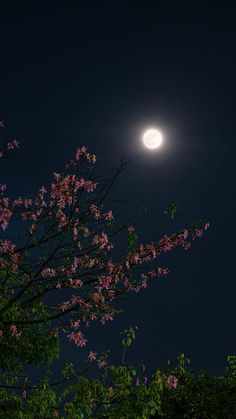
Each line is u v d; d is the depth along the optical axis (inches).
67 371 462.9
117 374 468.4
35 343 449.1
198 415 811.4
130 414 458.3
